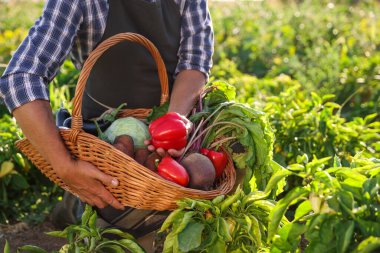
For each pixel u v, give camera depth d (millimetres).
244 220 2621
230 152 2836
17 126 4258
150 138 2816
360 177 2443
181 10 3102
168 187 2500
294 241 2475
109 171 2562
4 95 2627
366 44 7195
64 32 2727
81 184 2619
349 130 4160
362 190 2373
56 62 2727
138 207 2596
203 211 2582
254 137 2799
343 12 9281
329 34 7785
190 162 2646
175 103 2982
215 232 2549
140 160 2713
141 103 3074
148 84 3051
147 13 2939
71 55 3104
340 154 4137
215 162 2738
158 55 2848
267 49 7312
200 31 3150
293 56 6535
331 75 5988
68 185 2711
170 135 2656
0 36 7293
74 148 2621
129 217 2793
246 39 7695
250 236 2541
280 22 8453
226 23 8258
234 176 2752
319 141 4164
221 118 2879
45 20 2713
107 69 2982
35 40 2680
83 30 2865
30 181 4402
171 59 3123
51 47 2693
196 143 2832
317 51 6711
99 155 2559
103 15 2846
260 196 2650
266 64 7180
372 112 5582
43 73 2676
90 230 2676
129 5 2904
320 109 4758
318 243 2381
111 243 2758
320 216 2328
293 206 4059
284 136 4180
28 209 4160
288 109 4367
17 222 4035
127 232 2830
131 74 2998
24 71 2627
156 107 3006
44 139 2578
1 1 10367
